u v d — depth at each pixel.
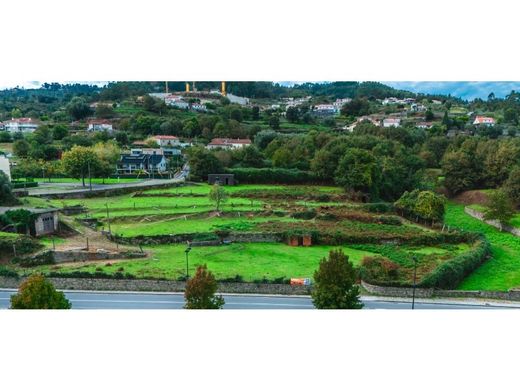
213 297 43.12
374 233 73.31
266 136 147.75
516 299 53.12
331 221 81.12
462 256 62.66
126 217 76.25
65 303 39.62
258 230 71.81
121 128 180.88
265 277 53.84
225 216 80.81
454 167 111.25
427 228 82.94
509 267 65.56
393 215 88.94
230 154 124.00
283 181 114.44
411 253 67.25
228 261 59.75
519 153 110.38
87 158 100.12
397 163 113.12
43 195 87.31
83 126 179.75
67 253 57.31
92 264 56.12
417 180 109.56
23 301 37.78
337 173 106.81
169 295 49.91
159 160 133.75
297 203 94.00
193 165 114.38
